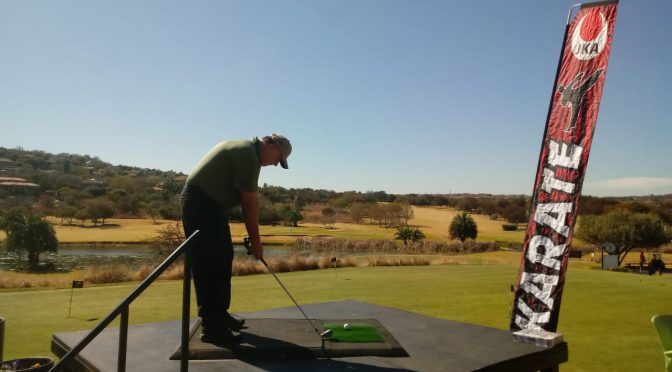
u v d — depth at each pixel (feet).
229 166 10.34
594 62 14.99
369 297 32.27
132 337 11.50
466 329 12.73
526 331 12.05
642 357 18.81
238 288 36.63
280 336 11.16
